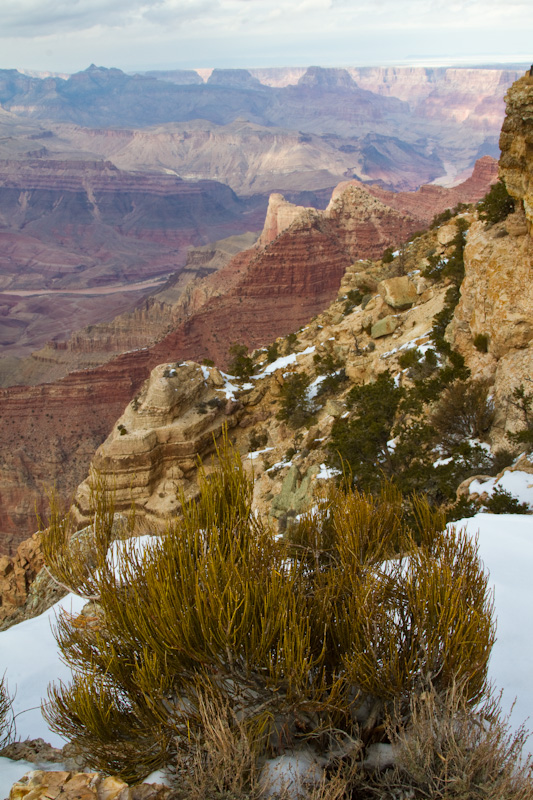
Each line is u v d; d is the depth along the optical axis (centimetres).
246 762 700
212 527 882
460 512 1759
